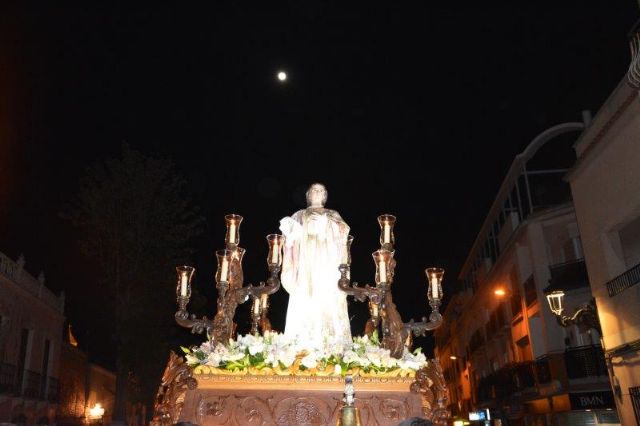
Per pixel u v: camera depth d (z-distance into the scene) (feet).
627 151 46.01
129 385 73.15
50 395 82.84
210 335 25.03
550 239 76.43
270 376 21.95
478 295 112.47
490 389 102.27
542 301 75.15
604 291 52.08
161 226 71.36
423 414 21.70
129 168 71.87
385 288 24.25
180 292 25.38
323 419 21.31
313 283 27.99
